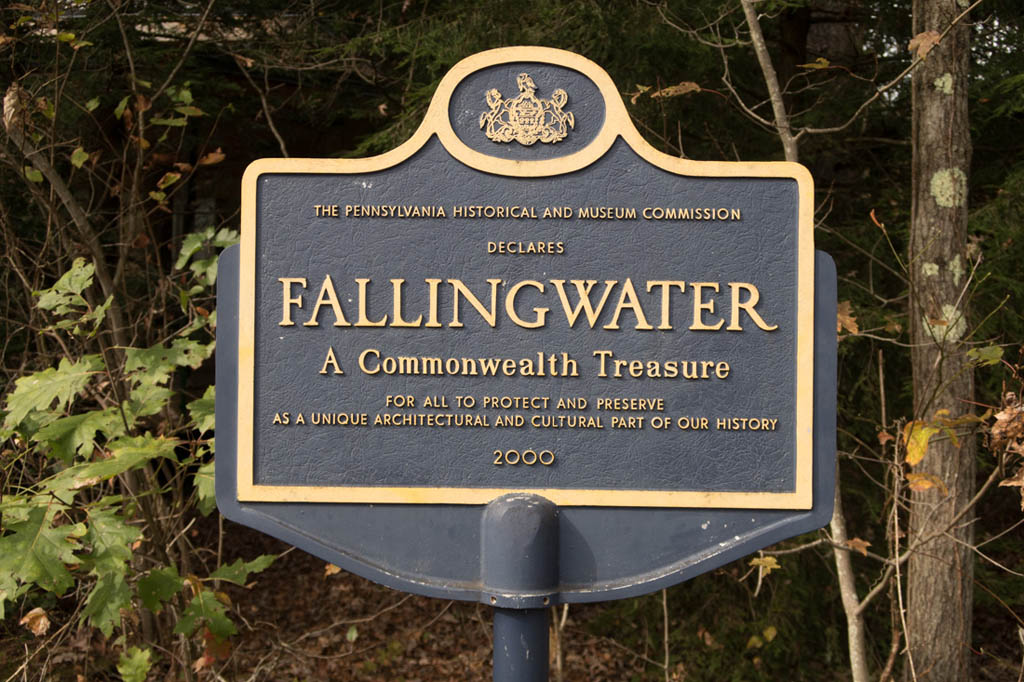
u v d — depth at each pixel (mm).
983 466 5676
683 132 5895
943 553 4387
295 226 2754
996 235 5602
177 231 8219
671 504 2707
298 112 8469
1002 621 7141
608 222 2748
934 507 4070
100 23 4961
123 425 3484
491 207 2752
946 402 4312
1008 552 6797
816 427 2705
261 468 2727
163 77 6852
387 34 6273
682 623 6453
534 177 2752
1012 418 3168
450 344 2742
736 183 2742
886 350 5867
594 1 5641
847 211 6719
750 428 2717
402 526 2719
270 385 2738
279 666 6207
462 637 7141
